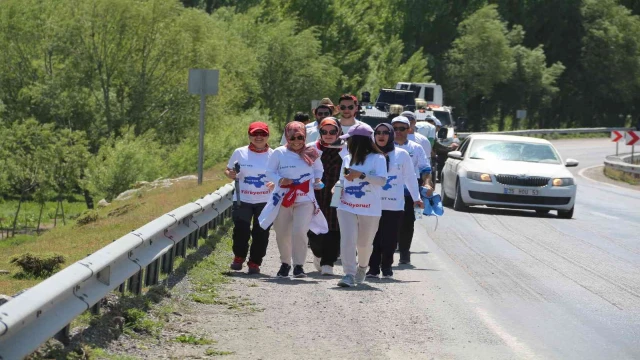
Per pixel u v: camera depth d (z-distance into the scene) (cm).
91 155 6469
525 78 12650
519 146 2988
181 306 1225
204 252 1744
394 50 10394
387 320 1180
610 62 13362
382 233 1556
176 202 2691
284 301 1305
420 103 4984
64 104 6750
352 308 1260
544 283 1523
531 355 1004
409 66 10588
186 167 5397
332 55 9000
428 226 2403
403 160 1550
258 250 1572
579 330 1152
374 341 1053
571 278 1588
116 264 1094
